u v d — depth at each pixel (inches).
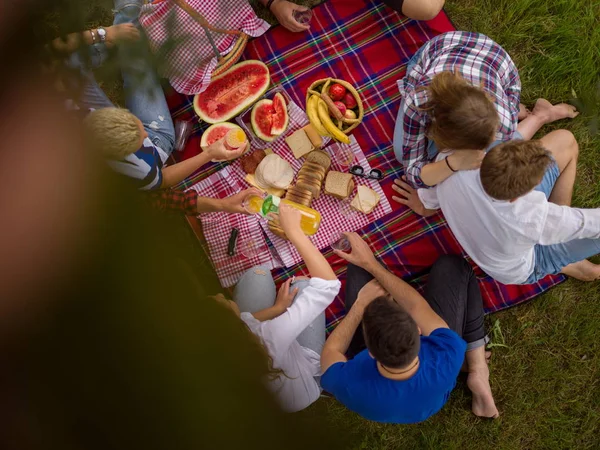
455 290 115.9
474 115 86.0
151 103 121.4
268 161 125.1
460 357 96.9
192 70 119.6
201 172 133.0
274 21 136.8
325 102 118.5
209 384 30.5
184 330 29.5
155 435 28.2
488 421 133.3
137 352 27.3
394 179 131.2
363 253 121.3
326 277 105.7
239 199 120.3
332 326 131.5
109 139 79.7
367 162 131.6
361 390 94.3
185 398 29.2
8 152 25.1
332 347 108.7
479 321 119.8
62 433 26.6
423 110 96.1
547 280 131.9
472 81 102.9
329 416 132.2
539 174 87.0
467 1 137.1
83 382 26.6
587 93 134.8
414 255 131.1
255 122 125.3
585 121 134.9
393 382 92.7
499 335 134.0
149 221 28.2
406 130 112.3
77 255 25.1
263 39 134.6
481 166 90.4
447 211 107.2
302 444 34.3
